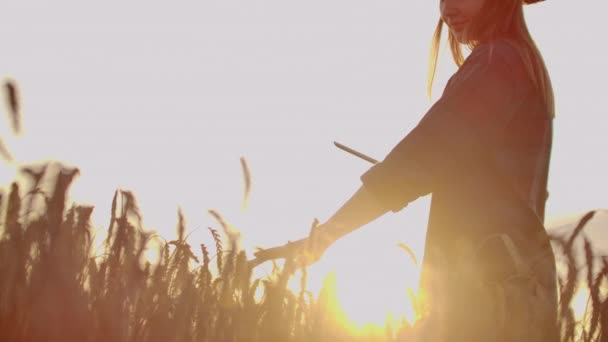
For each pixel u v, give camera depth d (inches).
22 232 43.8
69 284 43.5
